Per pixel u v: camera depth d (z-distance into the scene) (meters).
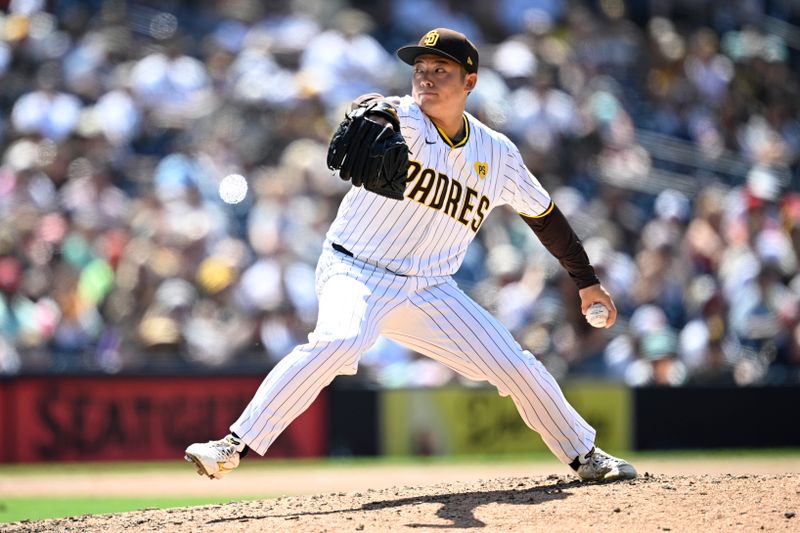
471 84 17.23
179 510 18.61
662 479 18.75
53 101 45.34
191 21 52.22
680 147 52.97
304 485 31.62
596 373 40.53
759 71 56.88
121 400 36.38
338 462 37.28
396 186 15.88
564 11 55.66
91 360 38.50
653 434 39.22
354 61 49.03
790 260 47.50
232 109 47.19
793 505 16.41
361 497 18.73
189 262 40.34
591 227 46.00
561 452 18.78
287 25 50.53
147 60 47.78
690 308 44.06
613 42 55.19
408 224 17.25
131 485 31.92
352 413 37.88
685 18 58.25
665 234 45.84
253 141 46.28
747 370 42.75
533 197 18.45
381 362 39.94
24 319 38.19
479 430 38.38
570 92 51.22
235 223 43.50
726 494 17.16
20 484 32.16
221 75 48.28
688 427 39.53
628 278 43.28
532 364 18.12
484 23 54.62
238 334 38.81
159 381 36.56
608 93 52.50
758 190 47.78
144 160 46.03
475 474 33.22
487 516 16.16
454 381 40.03
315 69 48.31
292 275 40.03
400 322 17.91
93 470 35.25
